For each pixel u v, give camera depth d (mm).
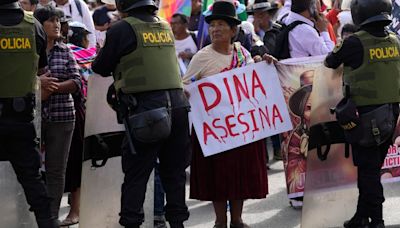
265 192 6992
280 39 7867
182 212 6133
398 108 6566
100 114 6418
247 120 6902
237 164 6848
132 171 5965
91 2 13188
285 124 7023
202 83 6832
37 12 6828
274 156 10508
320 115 6832
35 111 6074
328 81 6828
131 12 5992
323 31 7953
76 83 6820
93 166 6434
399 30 9352
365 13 6395
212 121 6832
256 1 10586
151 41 5895
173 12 10586
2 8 5852
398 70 6457
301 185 7238
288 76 7102
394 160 7480
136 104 5836
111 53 5867
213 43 6895
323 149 6836
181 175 6164
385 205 7980
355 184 6883
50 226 6027
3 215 6297
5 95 5805
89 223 6477
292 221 7594
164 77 5895
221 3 6816
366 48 6355
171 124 5969
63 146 6949
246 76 6938
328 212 6867
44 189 6031
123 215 5934
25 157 5961
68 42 8039
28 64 5887
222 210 6973
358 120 6371
